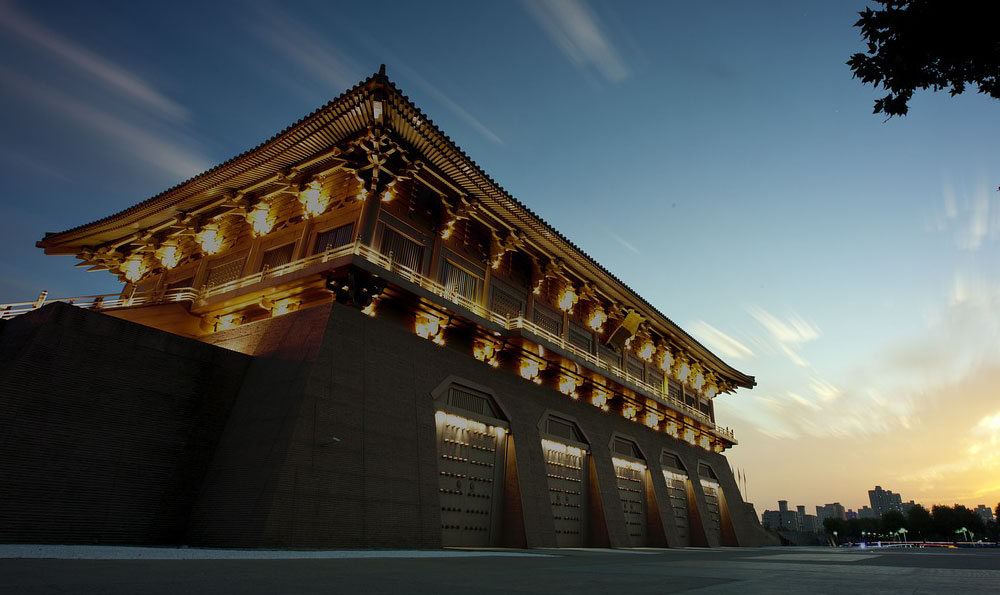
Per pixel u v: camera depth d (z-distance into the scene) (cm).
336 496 1941
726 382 6097
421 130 2586
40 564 901
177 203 3297
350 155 2731
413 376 2508
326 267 2448
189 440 2042
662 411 4731
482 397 2911
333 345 2194
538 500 2906
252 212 3105
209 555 1323
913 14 739
